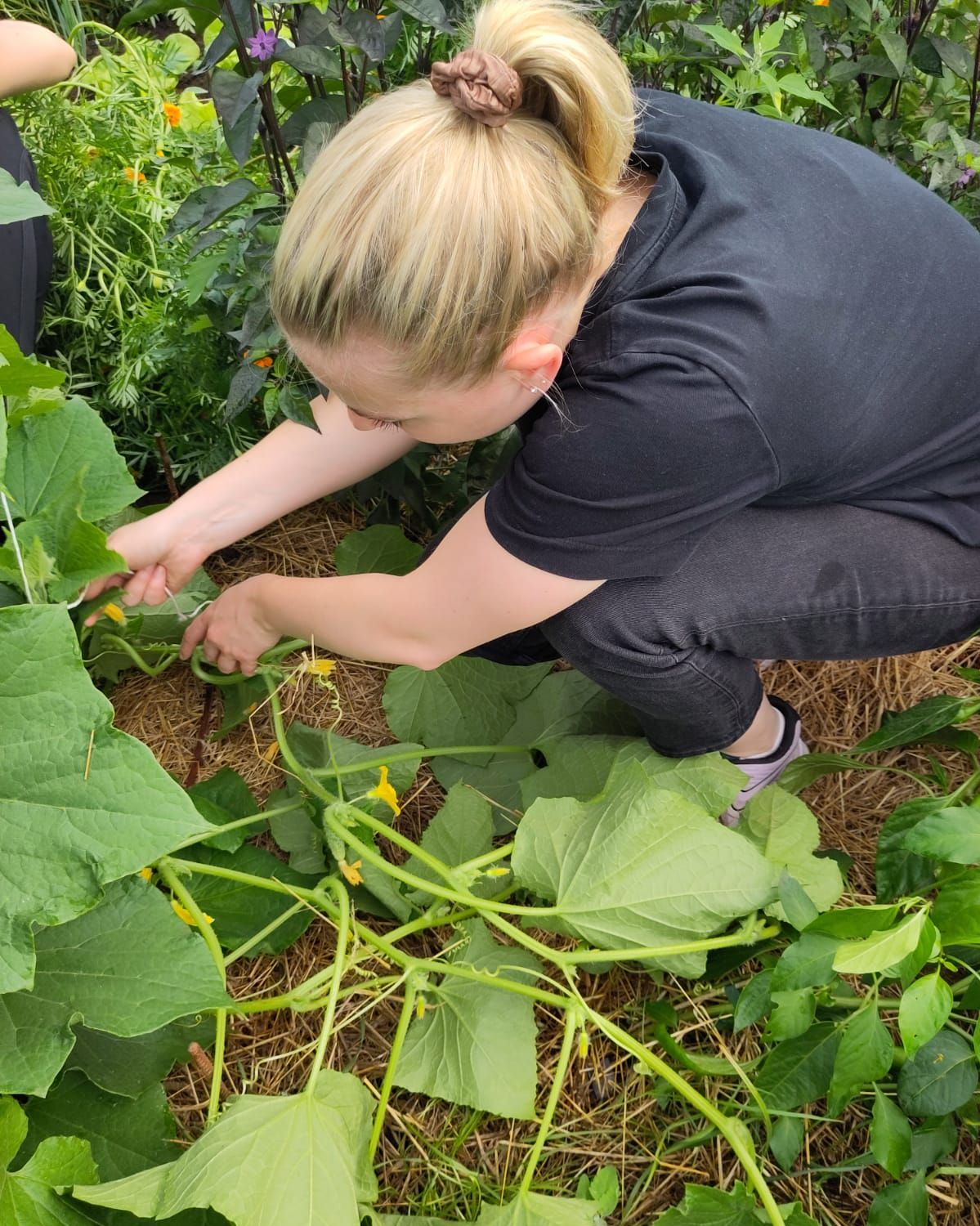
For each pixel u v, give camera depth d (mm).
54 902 940
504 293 1002
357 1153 1150
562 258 1029
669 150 1209
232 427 1915
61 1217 997
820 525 1381
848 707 1831
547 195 1007
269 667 1599
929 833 1169
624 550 1229
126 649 1660
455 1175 1282
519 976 1341
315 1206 1010
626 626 1341
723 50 1927
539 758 1689
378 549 1796
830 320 1164
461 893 1288
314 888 1464
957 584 1413
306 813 1529
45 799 960
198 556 1544
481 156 979
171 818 946
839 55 2000
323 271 994
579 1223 1087
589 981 1443
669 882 1245
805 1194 1295
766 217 1173
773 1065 1225
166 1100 1171
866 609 1396
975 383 1314
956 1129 1273
